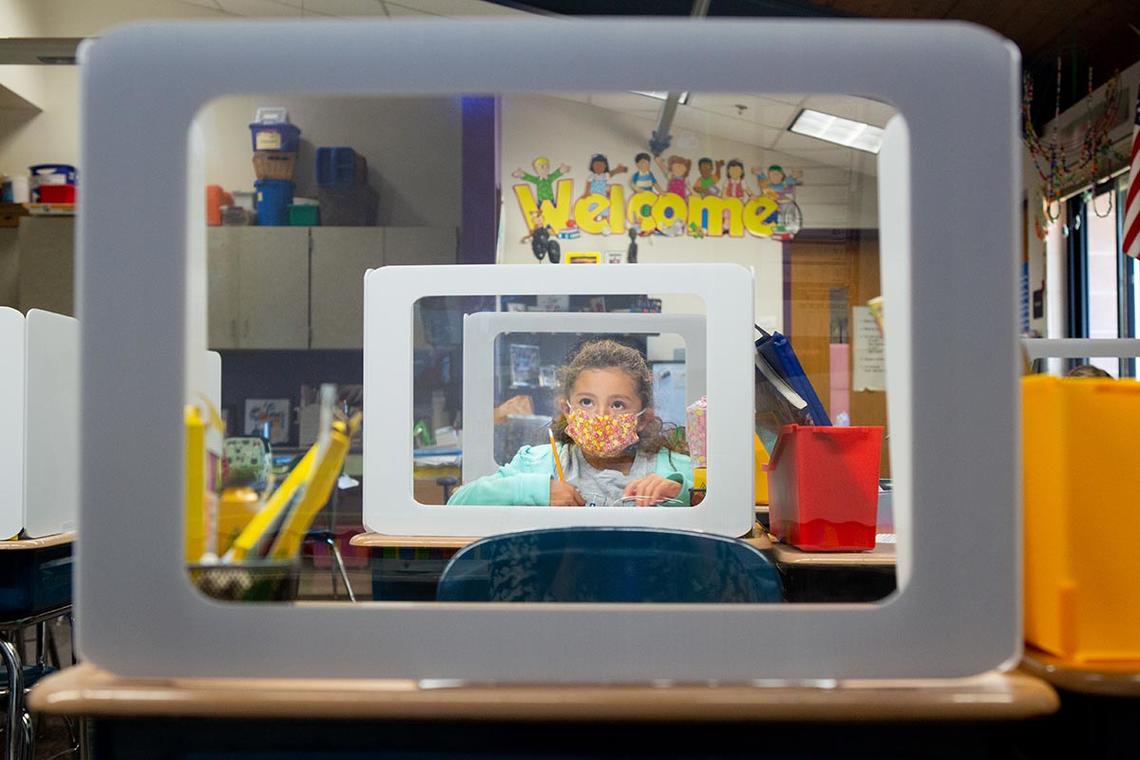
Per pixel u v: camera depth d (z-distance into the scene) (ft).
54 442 9.48
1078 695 3.02
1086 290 20.06
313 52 2.89
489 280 7.43
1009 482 2.86
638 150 17.13
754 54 2.89
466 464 7.67
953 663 2.86
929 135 2.86
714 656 2.87
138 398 2.86
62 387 9.65
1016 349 2.86
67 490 9.73
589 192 17.49
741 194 15.84
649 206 17.02
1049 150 19.90
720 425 6.75
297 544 3.25
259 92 2.90
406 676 2.88
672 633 2.87
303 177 14.79
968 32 2.86
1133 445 3.06
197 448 2.92
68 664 10.82
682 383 7.51
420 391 7.71
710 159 15.85
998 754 2.77
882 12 18.20
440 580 3.67
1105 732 2.93
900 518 3.01
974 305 2.86
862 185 3.75
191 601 2.88
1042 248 20.42
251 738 2.78
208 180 3.13
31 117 22.36
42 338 9.28
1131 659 3.02
